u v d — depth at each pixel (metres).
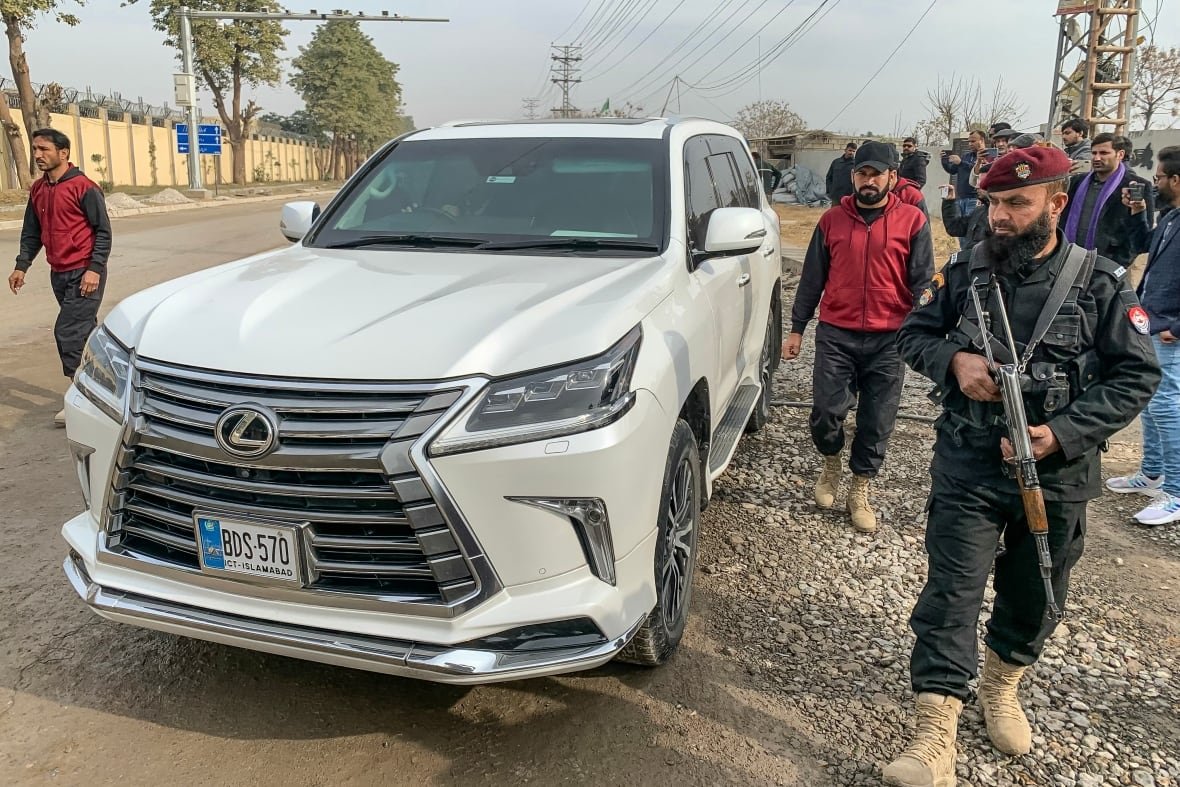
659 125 4.20
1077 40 18.78
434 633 2.37
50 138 5.49
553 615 2.41
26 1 24.70
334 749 2.67
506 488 2.33
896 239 4.03
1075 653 3.28
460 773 2.58
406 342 2.44
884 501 4.70
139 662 3.10
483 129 4.34
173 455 2.50
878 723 2.85
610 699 2.94
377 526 2.37
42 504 4.39
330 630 2.42
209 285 3.07
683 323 3.08
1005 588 2.67
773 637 3.34
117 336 2.79
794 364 7.82
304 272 3.19
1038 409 2.41
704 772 2.61
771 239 5.62
